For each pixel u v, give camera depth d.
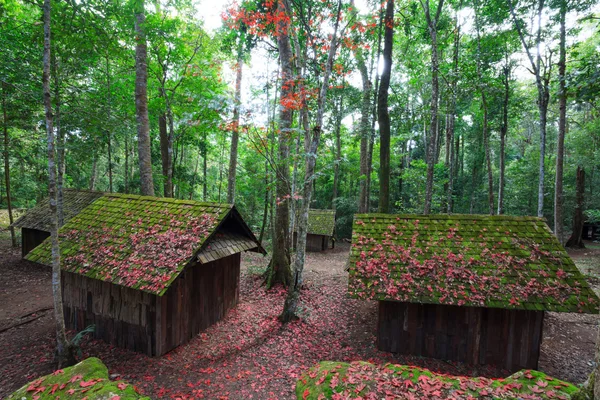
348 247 22.81
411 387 3.41
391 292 6.52
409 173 20.59
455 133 24.70
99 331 7.33
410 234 7.86
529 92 20.80
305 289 11.44
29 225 13.59
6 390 5.36
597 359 2.35
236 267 9.48
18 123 13.03
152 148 20.11
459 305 6.20
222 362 6.42
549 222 23.20
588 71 8.12
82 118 10.59
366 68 17.41
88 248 7.38
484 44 13.72
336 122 18.62
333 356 6.90
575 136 21.05
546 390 3.17
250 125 8.57
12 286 11.11
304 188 8.27
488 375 6.44
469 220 7.96
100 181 24.73
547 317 9.89
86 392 3.10
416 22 15.29
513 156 30.00
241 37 11.04
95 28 6.77
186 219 7.48
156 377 5.79
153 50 13.16
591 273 13.98
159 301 6.46
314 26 8.83
